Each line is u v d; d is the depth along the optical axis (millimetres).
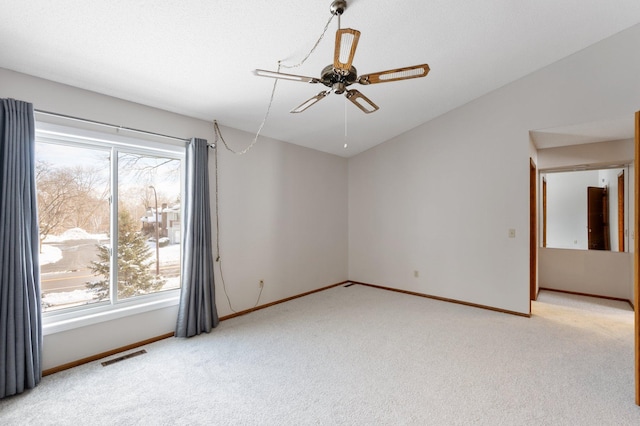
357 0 2133
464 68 3383
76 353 2602
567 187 4883
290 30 2297
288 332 3318
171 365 2596
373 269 5395
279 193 4449
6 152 2184
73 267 2693
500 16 2617
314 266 5035
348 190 5738
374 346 2959
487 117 4074
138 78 2615
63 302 2639
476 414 1957
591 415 1943
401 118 4426
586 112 3346
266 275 4242
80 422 1894
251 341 3086
